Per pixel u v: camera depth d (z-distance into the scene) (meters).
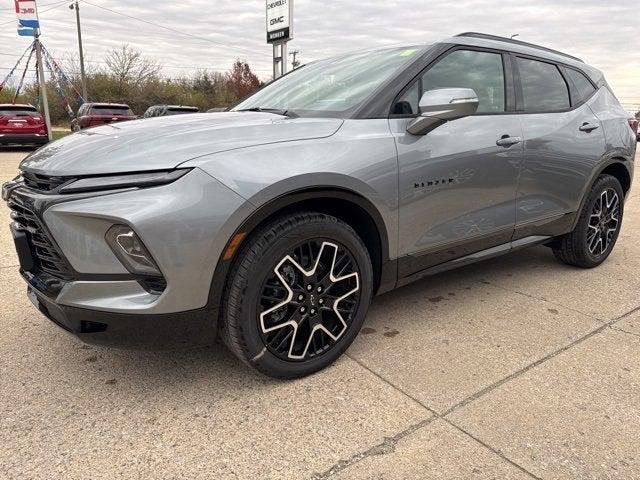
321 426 2.19
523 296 3.65
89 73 43.66
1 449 2.04
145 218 1.99
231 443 2.09
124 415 2.26
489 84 3.32
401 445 2.06
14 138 15.96
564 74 3.97
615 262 4.50
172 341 2.21
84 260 2.08
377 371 2.62
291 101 3.19
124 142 2.28
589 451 2.02
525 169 3.39
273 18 14.09
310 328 2.50
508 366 2.67
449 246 3.06
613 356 2.77
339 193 2.43
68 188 2.09
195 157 2.15
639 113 23.78
